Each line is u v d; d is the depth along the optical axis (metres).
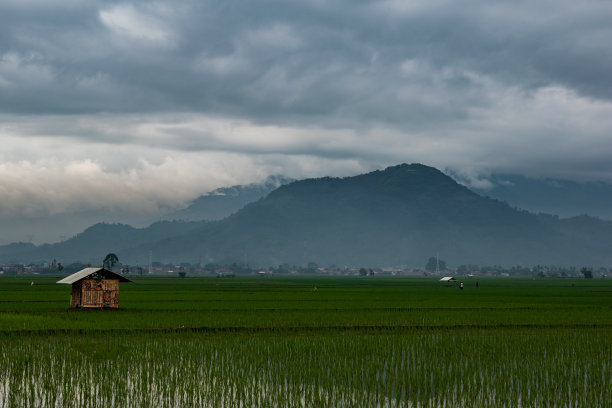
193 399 18.84
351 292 88.75
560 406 18.19
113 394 19.34
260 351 26.94
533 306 54.94
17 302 54.84
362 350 27.34
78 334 31.92
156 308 48.19
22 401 18.52
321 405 18.14
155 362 24.44
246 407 17.98
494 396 19.34
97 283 46.12
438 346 28.58
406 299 66.50
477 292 94.12
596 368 23.58
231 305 52.78
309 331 34.41
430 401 18.75
